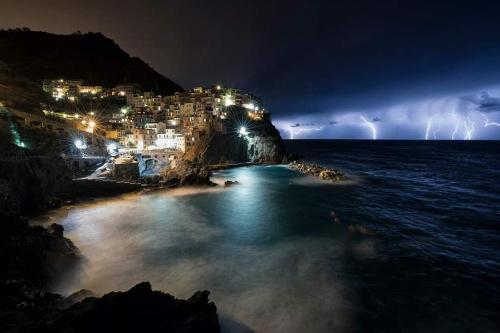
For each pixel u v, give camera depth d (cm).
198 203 5175
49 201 4553
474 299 2180
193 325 1506
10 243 2164
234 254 2967
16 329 1226
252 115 12962
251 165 11006
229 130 11262
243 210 4744
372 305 2103
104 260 2806
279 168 10288
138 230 3712
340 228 3819
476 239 3425
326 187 6800
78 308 1437
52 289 2148
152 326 1483
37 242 2352
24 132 5181
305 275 2522
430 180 7944
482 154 17725
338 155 17700
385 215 4475
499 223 4062
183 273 2548
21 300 1672
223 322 1894
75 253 2650
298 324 1891
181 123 10475
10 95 6769
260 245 3219
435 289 2314
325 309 2047
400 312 2023
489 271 2619
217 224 3994
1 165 3991
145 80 19725
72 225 3866
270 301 2134
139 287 1606
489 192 6288
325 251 3041
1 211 2345
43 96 9400
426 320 1939
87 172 6212
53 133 6025
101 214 4406
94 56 19575
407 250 3073
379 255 2942
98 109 11338
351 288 2320
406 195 5988
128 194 5691
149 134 9456
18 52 17362
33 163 4562
